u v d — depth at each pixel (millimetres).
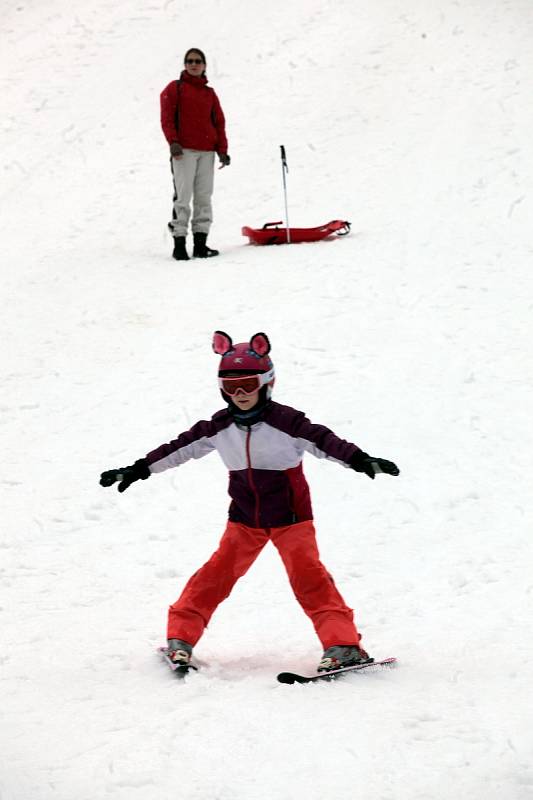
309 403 11273
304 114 25156
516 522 8445
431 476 9469
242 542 6293
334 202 19953
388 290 14906
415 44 28516
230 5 32219
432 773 4773
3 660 6328
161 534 8555
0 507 9273
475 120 23328
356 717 5348
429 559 7852
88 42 30219
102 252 18219
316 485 9492
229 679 5973
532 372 11844
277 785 4699
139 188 21953
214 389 11891
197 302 15016
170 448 6270
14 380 12594
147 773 4832
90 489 9578
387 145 22734
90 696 5746
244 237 18781
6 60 29688
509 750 4965
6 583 7668
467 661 6117
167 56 29047
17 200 21609
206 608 6273
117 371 12695
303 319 13938
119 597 7406
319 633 6070
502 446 10039
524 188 19328
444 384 11625
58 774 4848
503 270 15492
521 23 29188
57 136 24953
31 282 16625
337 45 28984
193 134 17031
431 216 18422
